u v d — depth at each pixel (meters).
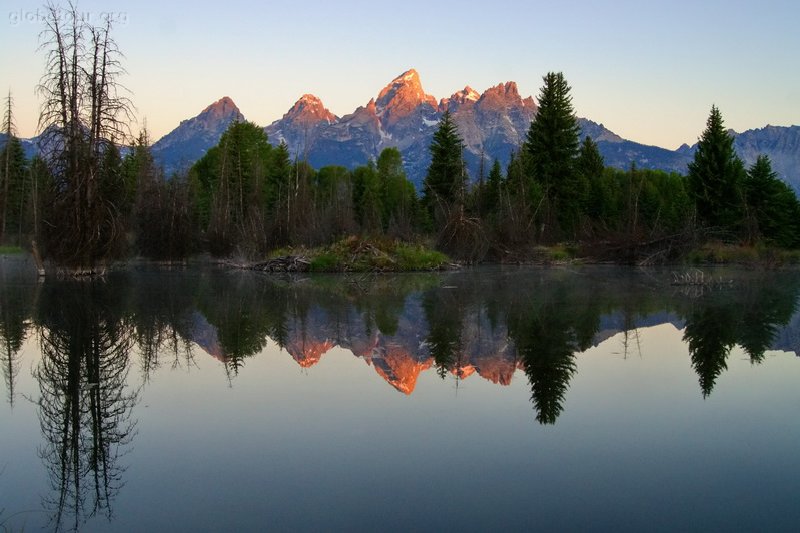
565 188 58.03
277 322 16.70
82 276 30.75
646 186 63.56
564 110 59.56
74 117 28.53
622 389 10.02
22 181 57.91
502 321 16.88
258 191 55.81
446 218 47.31
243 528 5.41
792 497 6.04
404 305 20.30
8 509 5.86
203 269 39.53
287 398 9.49
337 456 7.09
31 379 10.71
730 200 55.25
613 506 5.83
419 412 8.77
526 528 5.40
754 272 38.56
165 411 8.88
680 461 6.96
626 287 26.91
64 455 7.27
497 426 8.14
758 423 8.31
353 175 83.31
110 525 5.50
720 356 12.53
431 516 5.62
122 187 31.39
